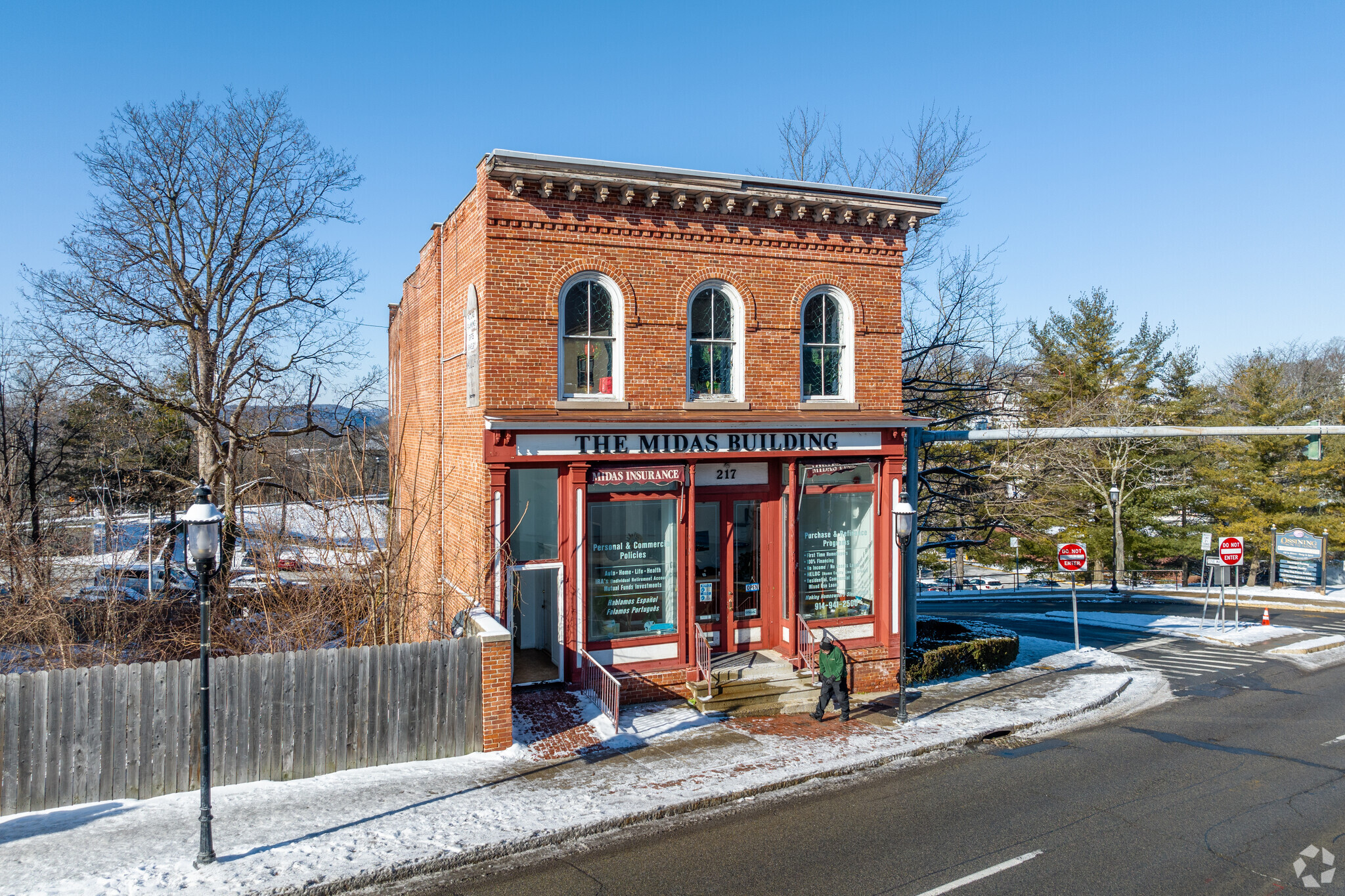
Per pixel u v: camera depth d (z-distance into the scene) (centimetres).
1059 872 914
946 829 1042
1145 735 1480
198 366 2988
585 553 1526
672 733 1404
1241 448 4381
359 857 930
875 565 1750
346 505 1745
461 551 1744
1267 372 4472
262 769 1162
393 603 1592
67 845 950
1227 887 877
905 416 1741
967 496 3077
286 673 1177
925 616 2739
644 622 1592
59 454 3036
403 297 2572
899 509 1542
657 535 1598
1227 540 2731
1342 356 6412
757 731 1432
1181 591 3962
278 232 3069
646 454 1541
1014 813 1098
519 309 1478
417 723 1248
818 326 1723
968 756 1360
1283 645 2448
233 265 3031
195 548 916
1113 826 1048
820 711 1506
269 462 2566
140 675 1110
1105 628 2909
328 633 1630
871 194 1694
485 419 1432
